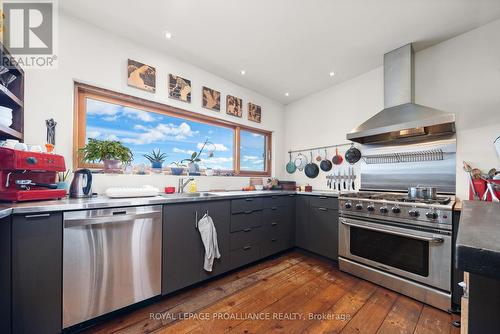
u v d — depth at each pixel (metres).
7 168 1.27
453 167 2.10
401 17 1.82
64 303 1.30
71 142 1.83
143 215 1.61
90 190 1.71
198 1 1.67
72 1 1.68
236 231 2.26
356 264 2.20
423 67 2.28
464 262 0.36
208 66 2.65
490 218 0.62
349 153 2.87
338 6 1.70
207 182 2.76
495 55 1.89
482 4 1.67
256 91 3.39
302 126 3.59
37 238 1.22
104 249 1.44
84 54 1.89
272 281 2.10
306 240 2.82
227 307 1.68
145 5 1.71
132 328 1.43
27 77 1.64
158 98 2.33
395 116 2.14
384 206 1.99
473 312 0.44
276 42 2.18
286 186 3.30
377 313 1.61
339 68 2.67
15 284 1.16
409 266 1.83
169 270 1.75
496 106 1.89
